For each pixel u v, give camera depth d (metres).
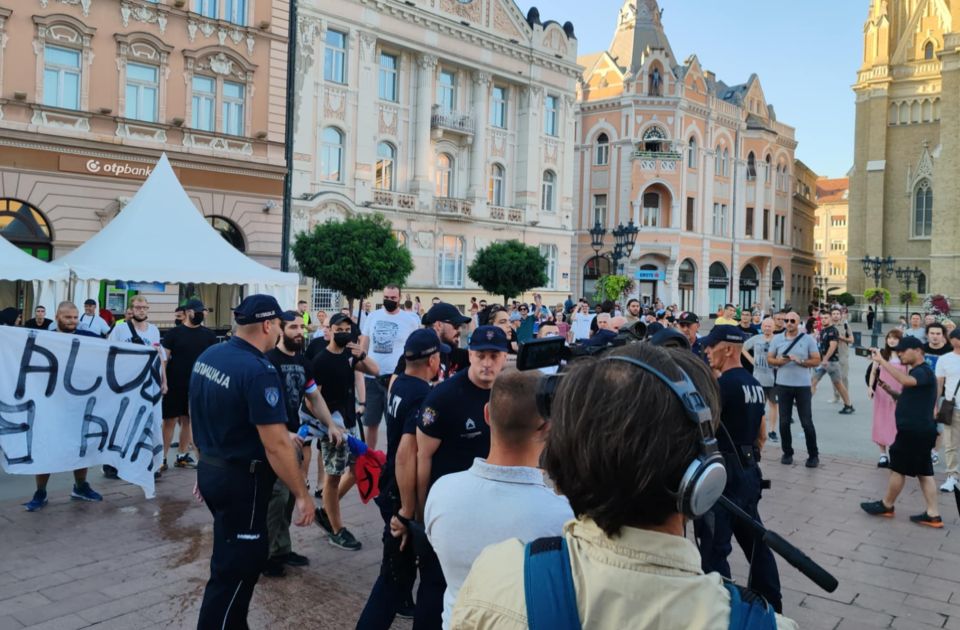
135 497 7.16
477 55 34.53
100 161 20.88
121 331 8.76
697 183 49.09
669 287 47.50
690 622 1.13
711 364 4.86
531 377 2.59
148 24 21.89
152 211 12.92
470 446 3.68
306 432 6.11
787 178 58.56
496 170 36.81
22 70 19.55
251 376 3.69
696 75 48.88
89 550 5.69
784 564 5.88
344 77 29.98
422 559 3.30
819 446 10.69
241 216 24.25
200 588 5.00
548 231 38.53
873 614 4.95
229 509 3.71
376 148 31.33
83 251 12.15
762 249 54.84
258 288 13.93
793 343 9.30
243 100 24.28
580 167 49.50
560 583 1.18
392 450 4.33
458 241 34.84
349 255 23.83
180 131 22.59
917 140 51.81
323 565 5.51
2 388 6.45
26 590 4.92
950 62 47.16
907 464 6.88
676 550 1.23
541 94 37.66
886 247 52.78
